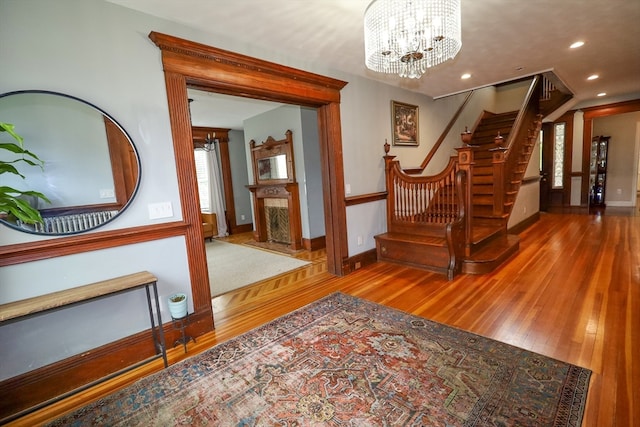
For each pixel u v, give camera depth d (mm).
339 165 3635
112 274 2123
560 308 2561
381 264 4098
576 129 7371
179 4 2102
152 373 2055
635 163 7672
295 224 5375
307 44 2828
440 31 1915
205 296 2557
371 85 4027
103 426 1622
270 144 5582
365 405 1627
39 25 1824
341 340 2268
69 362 1966
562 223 5992
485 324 2385
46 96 1873
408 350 2092
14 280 1781
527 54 3453
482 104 7012
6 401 1771
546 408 1529
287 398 1716
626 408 1501
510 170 4738
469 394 1656
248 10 2217
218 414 1638
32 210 1726
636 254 3809
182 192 2406
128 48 2131
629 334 2129
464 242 3600
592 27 2834
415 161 4871
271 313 2850
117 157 2127
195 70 2418
